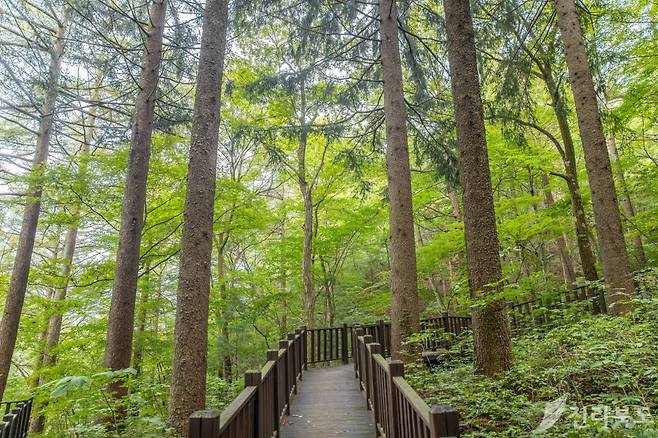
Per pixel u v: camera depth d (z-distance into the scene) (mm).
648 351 3561
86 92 12383
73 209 8938
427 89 10336
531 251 11930
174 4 9242
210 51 5922
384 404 3961
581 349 3916
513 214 13242
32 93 9133
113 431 4391
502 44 9500
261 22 10156
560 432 3109
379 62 9352
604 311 7164
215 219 10156
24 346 10109
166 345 9086
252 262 18922
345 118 11625
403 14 9688
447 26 5867
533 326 7355
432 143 10062
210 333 11586
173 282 10445
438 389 4688
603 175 5848
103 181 7586
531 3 9664
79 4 8383
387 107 7684
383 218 14438
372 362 4906
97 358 8633
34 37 10172
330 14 10156
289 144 12695
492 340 4973
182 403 4863
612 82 9297
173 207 8992
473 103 5535
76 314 9156
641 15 8523
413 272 6898
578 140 13453
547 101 12234
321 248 14781
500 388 4328
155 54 7543
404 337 6598
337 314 18188
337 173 14102
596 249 12172
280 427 4824
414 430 2543
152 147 8273
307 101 13930
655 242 10242
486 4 9117
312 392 7176
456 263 15969
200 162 5570
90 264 8914
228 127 12742
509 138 9664
